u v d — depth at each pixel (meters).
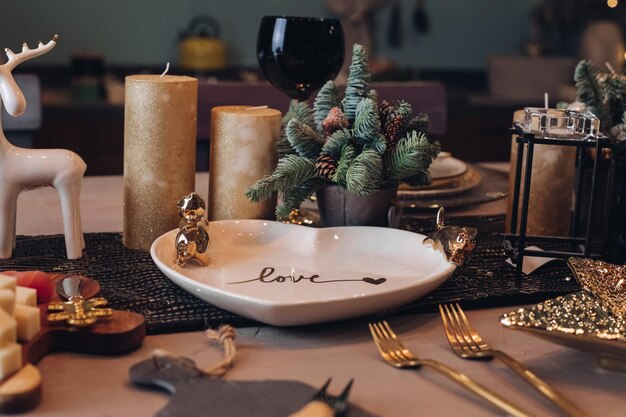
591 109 1.03
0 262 0.90
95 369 0.71
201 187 1.26
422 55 3.39
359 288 0.83
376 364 0.73
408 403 0.68
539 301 0.88
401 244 0.90
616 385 0.72
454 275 0.91
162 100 0.92
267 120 0.96
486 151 2.87
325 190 0.95
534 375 0.69
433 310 0.84
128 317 0.75
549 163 1.02
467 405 0.68
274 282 0.84
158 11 3.04
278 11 3.15
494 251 0.99
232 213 0.98
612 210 0.92
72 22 2.95
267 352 0.75
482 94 3.13
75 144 2.51
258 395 0.65
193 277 0.85
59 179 0.89
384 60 3.01
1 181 0.88
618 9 3.04
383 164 0.92
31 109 1.42
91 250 0.95
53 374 0.70
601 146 0.88
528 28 3.46
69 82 2.92
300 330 0.79
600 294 0.76
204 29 3.08
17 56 0.85
